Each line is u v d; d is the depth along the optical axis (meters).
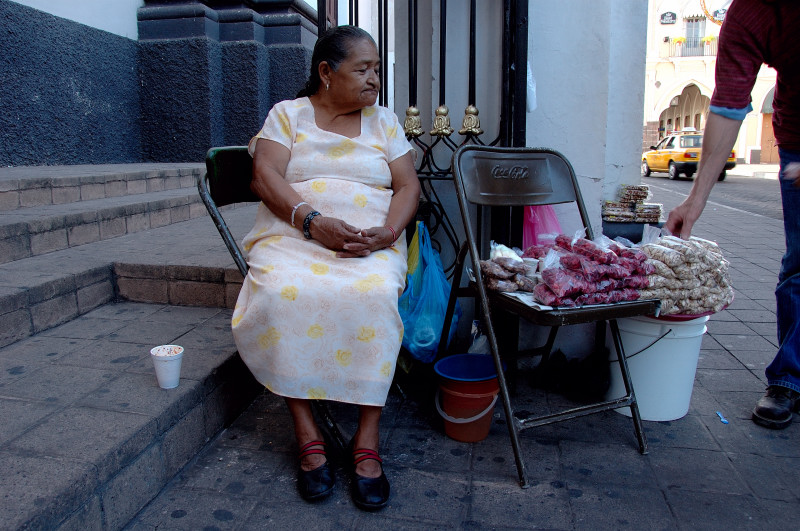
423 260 2.60
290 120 2.19
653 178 21.20
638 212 2.72
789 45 2.06
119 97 6.28
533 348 2.71
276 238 2.12
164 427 1.91
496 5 2.72
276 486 1.95
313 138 2.18
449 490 1.94
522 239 2.73
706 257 2.18
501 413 2.48
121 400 1.97
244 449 2.17
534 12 2.64
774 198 12.77
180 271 2.99
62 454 1.63
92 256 3.17
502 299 2.11
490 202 2.32
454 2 2.75
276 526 1.76
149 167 5.40
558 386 2.64
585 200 2.77
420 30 2.91
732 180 18.94
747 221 8.73
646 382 2.37
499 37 2.75
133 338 2.55
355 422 2.38
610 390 2.52
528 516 1.81
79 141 5.75
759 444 2.23
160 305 3.03
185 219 4.54
